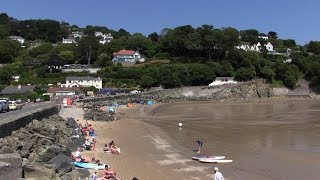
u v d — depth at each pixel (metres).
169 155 37.84
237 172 31.59
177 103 120.56
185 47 179.88
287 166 33.81
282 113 88.62
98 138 46.72
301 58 176.62
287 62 177.25
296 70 168.12
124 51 178.25
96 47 184.88
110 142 41.81
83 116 67.75
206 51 177.12
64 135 39.88
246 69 161.62
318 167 33.47
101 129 55.28
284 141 47.25
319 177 30.23
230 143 45.69
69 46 193.00
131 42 191.50
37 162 25.89
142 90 138.25
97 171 29.12
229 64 163.12
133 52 177.62
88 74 149.25
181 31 186.00
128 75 148.25
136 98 120.44
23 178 21.28
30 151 29.20
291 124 65.56
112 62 171.25
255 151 40.59
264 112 91.62
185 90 142.75
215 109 100.75
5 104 55.78
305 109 100.75
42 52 186.38
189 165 33.72
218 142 46.41
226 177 30.03
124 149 40.28
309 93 162.25
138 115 80.25
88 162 31.25
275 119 74.56
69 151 30.95
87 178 25.78
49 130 37.88
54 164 25.09
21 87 122.56
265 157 37.56
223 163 34.78
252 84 154.25
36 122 41.62
